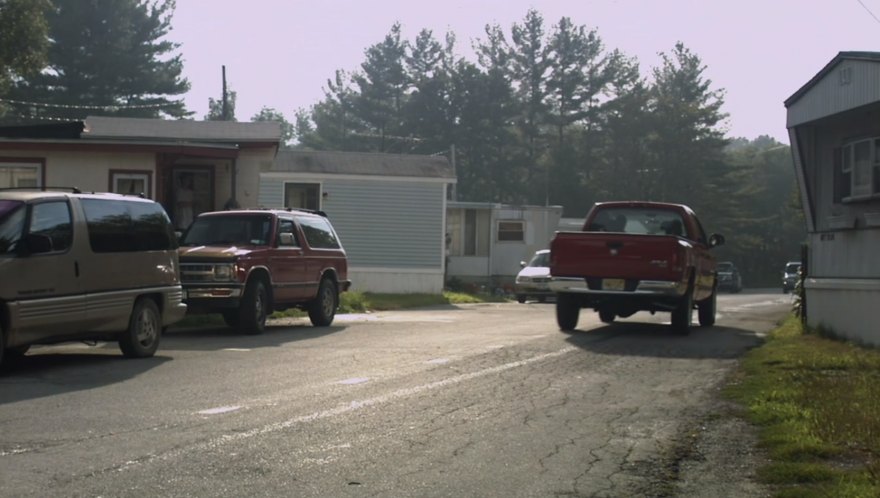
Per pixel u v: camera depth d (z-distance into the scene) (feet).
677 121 214.48
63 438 25.58
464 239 148.66
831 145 78.02
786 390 33.45
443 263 118.11
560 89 226.99
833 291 54.75
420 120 225.76
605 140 225.35
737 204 221.25
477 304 107.45
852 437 25.94
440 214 117.70
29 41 141.49
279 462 23.26
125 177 71.67
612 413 30.37
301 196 115.44
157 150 70.85
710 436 27.09
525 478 22.33
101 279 40.37
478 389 34.47
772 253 269.64
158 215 44.98
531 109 225.97
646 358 44.32
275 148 80.07
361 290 114.73
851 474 22.17
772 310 89.86
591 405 31.73
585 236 54.85
